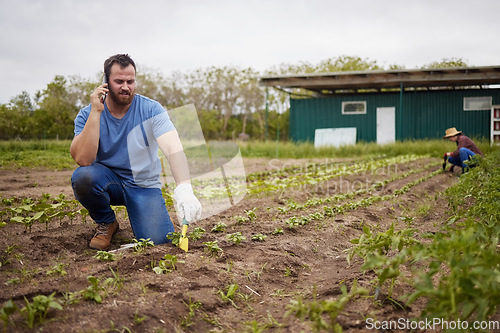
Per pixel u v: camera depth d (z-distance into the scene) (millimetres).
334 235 4004
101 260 2865
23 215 4355
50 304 1979
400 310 2215
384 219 4789
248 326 2162
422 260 2873
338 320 2123
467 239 1795
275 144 18500
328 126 20984
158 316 2135
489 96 18781
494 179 4695
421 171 10133
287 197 6055
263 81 19891
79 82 24781
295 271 3021
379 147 17078
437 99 19547
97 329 1965
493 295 1615
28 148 15336
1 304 2176
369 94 20391
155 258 2857
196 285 2512
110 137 3273
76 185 3170
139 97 3375
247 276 2779
